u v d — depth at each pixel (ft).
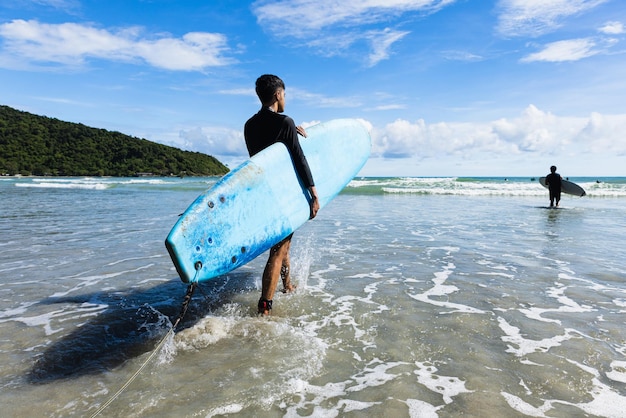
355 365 7.55
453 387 6.78
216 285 12.92
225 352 8.06
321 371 7.33
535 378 7.05
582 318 9.91
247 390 6.66
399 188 71.72
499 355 7.94
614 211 37.63
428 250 18.52
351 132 14.24
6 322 9.73
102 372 7.29
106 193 63.31
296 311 10.46
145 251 18.30
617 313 10.25
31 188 77.30
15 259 16.66
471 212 36.32
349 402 6.35
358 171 14.21
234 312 10.41
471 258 16.81
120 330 9.25
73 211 35.40
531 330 9.16
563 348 8.22
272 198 10.14
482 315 10.14
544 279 13.51
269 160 10.30
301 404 6.29
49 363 7.63
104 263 15.99
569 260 16.42
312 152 12.38
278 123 10.58
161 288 12.62
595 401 6.34
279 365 7.52
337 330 9.21
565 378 7.04
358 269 14.98
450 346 8.37
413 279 13.56
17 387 6.75
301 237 22.12
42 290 12.36
